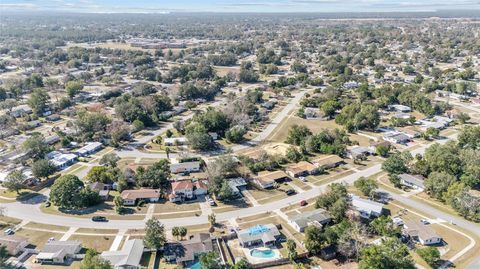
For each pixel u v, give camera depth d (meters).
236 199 133.00
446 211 123.38
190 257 99.94
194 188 136.25
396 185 139.88
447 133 196.00
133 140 188.75
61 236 109.94
